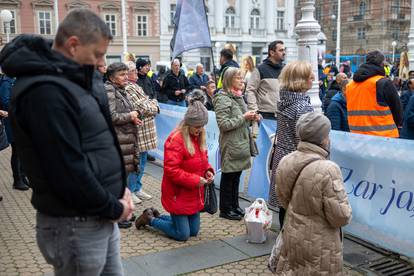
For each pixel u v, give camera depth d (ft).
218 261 13.65
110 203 6.97
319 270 9.55
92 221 7.11
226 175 17.19
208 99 31.40
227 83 16.46
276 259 11.27
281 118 14.43
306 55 22.88
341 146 15.16
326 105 31.17
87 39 6.91
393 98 16.81
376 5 196.75
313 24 22.56
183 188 14.71
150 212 16.24
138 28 150.00
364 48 202.80
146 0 149.28
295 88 14.07
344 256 13.97
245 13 171.83
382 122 17.11
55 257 7.16
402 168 13.43
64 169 6.47
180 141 14.43
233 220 17.35
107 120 7.55
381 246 14.26
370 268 13.16
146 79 29.81
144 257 13.96
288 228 9.94
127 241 15.33
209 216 17.85
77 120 6.70
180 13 24.67
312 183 9.34
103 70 17.01
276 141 14.82
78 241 7.04
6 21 62.80
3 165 27.86
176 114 25.79
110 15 146.61
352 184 14.97
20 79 6.73
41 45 6.72
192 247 14.74
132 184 19.56
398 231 13.64
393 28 197.57
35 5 134.62
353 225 15.08
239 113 16.40
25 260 13.85
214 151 22.02
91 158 7.02
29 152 6.75
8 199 20.62
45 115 6.36
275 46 19.07
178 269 13.14
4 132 20.02
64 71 6.79
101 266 7.38
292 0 180.04
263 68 19.26
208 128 22.36
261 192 19.31
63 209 6.91
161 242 15.21
